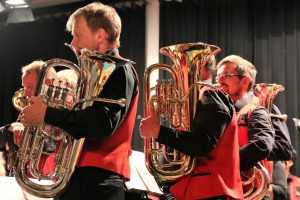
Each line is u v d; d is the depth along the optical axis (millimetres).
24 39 6031
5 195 2115
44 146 2074
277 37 4707
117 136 1915
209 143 1869
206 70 2227
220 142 1979
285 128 2990
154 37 5348
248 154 2340
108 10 2008
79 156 1857
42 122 1755
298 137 4445
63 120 1749
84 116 1750
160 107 1979
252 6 4879
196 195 1932
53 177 1851
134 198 2678
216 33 4992
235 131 2018
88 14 1972
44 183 2031
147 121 1888
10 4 5102
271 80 4672
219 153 1972
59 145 1929
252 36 4836
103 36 1969
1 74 6066
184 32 5145
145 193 2699
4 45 6105
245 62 2715
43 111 1754
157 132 1869
